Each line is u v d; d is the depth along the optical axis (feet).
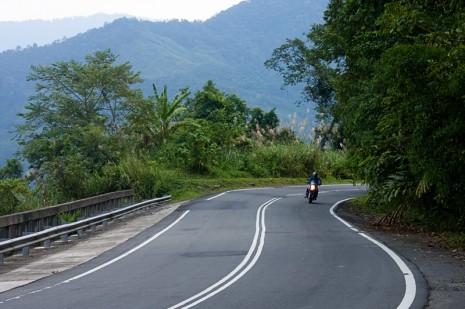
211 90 198.80
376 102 68.08
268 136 183.42
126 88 185.57
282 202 104.17
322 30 125.80
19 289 37.14
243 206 96.43
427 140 51.34
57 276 41.34
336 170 167.73
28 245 53.42
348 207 97.30
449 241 52.60
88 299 32.60
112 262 46.55
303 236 59.06
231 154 157.58
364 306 28.48
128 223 79.36
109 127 152.66
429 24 54.39
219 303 30.45
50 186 101.81
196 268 42.06
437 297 30.04
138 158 130.52
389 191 66.69
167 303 30.86
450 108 48.70
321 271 38.93
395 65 48.75
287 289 33.42
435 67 46.78
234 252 49.24
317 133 185.16
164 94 147.02
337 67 94.63
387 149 69.72
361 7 75.66
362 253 46.70
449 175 52.39
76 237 67.05
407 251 47.73
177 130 147.33
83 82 184.75
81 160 113.60
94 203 82.33
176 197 119.24
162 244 56.44
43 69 189.16
